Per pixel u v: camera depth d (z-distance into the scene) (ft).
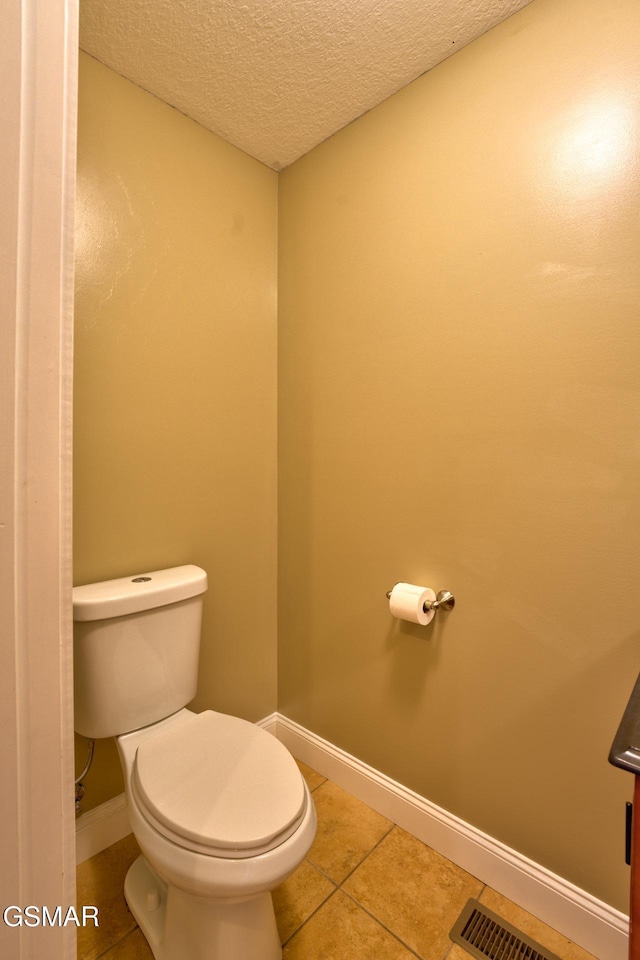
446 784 4.42
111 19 3.76
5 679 1.56
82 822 4.34
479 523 4.10
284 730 6.05
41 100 1.56
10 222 1.51
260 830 2.92
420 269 4.44
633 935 1.82
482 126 3.97
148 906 3.76
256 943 3.17
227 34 3.91
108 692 3.88
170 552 4.92
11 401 1.54
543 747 3.78
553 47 3.56
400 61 4.20
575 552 3.59
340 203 5.13
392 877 4.22
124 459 4.52
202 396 5.15
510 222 3.84
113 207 4.35
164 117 4.70
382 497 4.84
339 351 5.19
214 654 5.40
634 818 1.85
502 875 4.01
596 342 3.44
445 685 4.38
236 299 5.44
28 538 1.61
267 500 5.90
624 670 3.38
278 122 4.99
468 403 4.14
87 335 4.21
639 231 3.23
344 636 5.28
